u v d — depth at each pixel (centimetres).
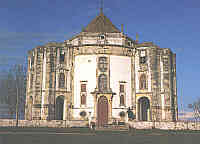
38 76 6694
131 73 6769
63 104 6762
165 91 6581
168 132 4991
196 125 5569
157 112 6488
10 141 2992
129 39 7044
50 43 7031
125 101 6581
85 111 6475
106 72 6588
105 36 6794
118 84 6600
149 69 6694
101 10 7731
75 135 4028
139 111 6762
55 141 3053
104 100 6488
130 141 3191
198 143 2991
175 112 6925
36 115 6512
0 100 7738
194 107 8725
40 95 6588
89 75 6625
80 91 6600
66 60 6794
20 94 8012
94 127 5791
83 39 6819
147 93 6606
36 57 6812
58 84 6631
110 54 6688
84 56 6731
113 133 4634
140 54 6838
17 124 5956
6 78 7688
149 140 3350
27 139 3244
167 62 6725
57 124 5925
